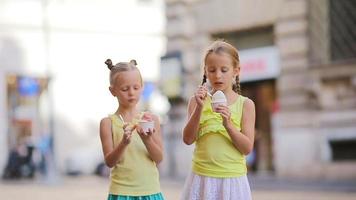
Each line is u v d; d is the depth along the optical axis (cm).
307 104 2156
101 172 3206
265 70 2320
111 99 3700
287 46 2227
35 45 3462
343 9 2097
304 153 2142
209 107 547
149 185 553
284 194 1576
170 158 2564
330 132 2088
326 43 2125
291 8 2220
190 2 2562
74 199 1612
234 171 542
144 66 3778
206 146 546
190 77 2553
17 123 3378
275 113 2234
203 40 2525
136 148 553
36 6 3475
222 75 543
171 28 2608
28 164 2962
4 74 3372
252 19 2347
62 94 3547
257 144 2378
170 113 2583
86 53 3644
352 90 2044
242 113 553
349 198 1434
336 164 2042
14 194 1834
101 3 3703
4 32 3394
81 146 3578
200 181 548
